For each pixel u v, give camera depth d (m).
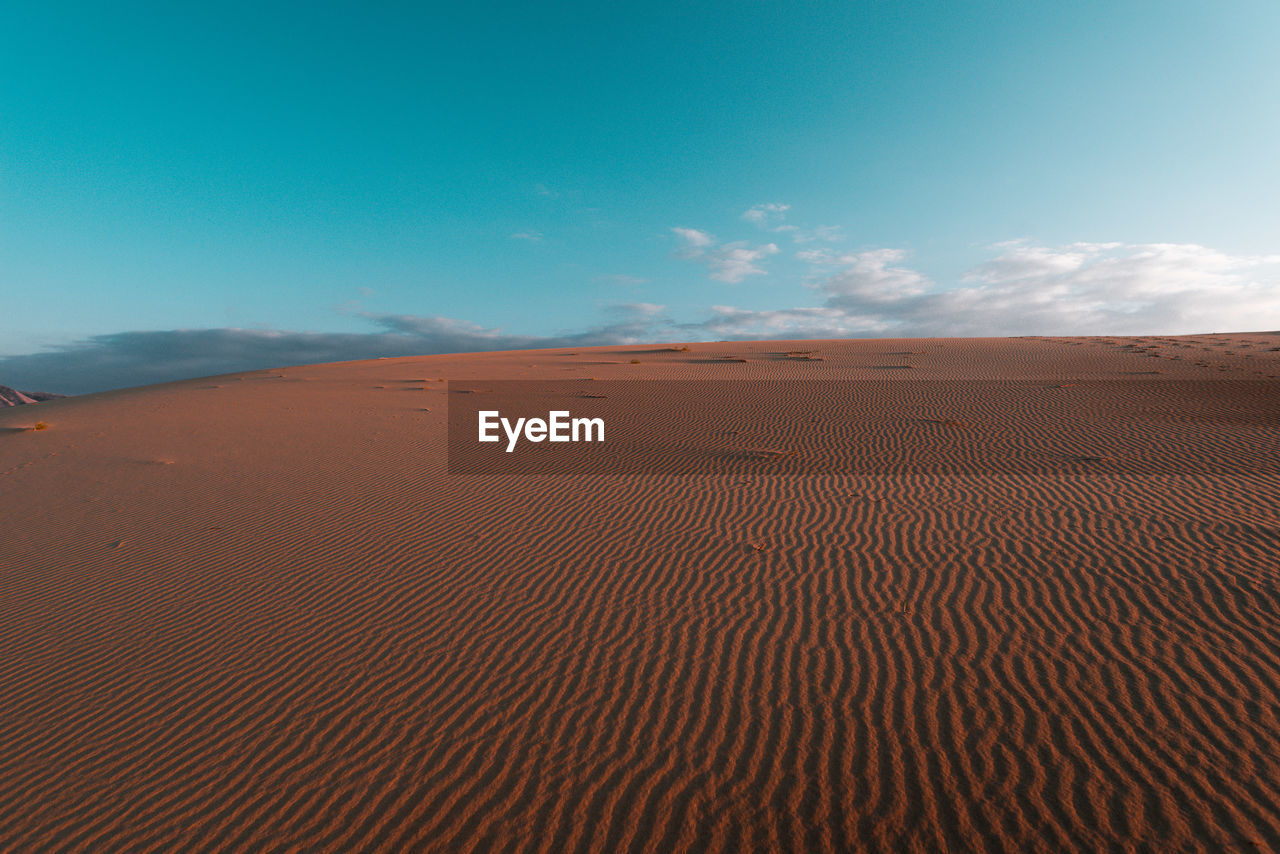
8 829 4.62
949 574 7.90
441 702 5.85
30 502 12.48
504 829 4.41
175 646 7.08
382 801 4.70
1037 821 4.23
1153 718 5.09
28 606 8.25
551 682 6.08
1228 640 6.07
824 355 40.16
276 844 4.37
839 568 8.27
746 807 4.50
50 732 5.73
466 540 9.88
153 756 5.33
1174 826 4.11
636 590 7.94
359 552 9.55
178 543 10.16
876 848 4.12
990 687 5.61
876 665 6.06
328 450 16.11
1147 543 8.42
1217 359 30.58
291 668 6.52
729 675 6.04
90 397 28.92
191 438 17.50
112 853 4.36
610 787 4.74
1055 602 7.02
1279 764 4.52
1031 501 10.48
